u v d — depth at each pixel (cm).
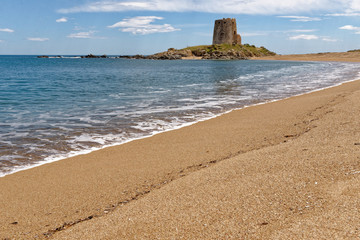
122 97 2230
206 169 717
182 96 2261
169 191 603
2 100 2108
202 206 511
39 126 1300
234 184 592
